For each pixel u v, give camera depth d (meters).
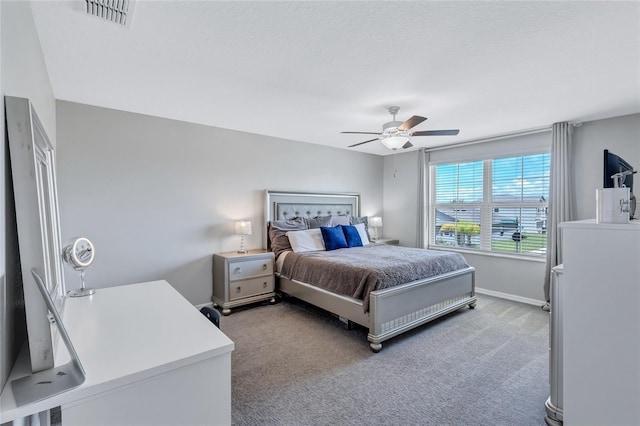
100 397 0.94
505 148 4.38
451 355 2.67
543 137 4.00
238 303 3.75
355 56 2.08
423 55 2.07
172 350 1.14
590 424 1.45
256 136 4.33
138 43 1.91
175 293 1.90
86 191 3.08
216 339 1.24
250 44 1.93
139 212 3.40
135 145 3.37
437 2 1.53
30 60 1.52
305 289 3.64
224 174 4.04
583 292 1.46
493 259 4.51
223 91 2.72
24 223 0.96
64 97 2.87
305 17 1.66
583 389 1.47
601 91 2.71
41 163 1.33
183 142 3.69
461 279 3.74
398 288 2.94
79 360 1.01
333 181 5.25
